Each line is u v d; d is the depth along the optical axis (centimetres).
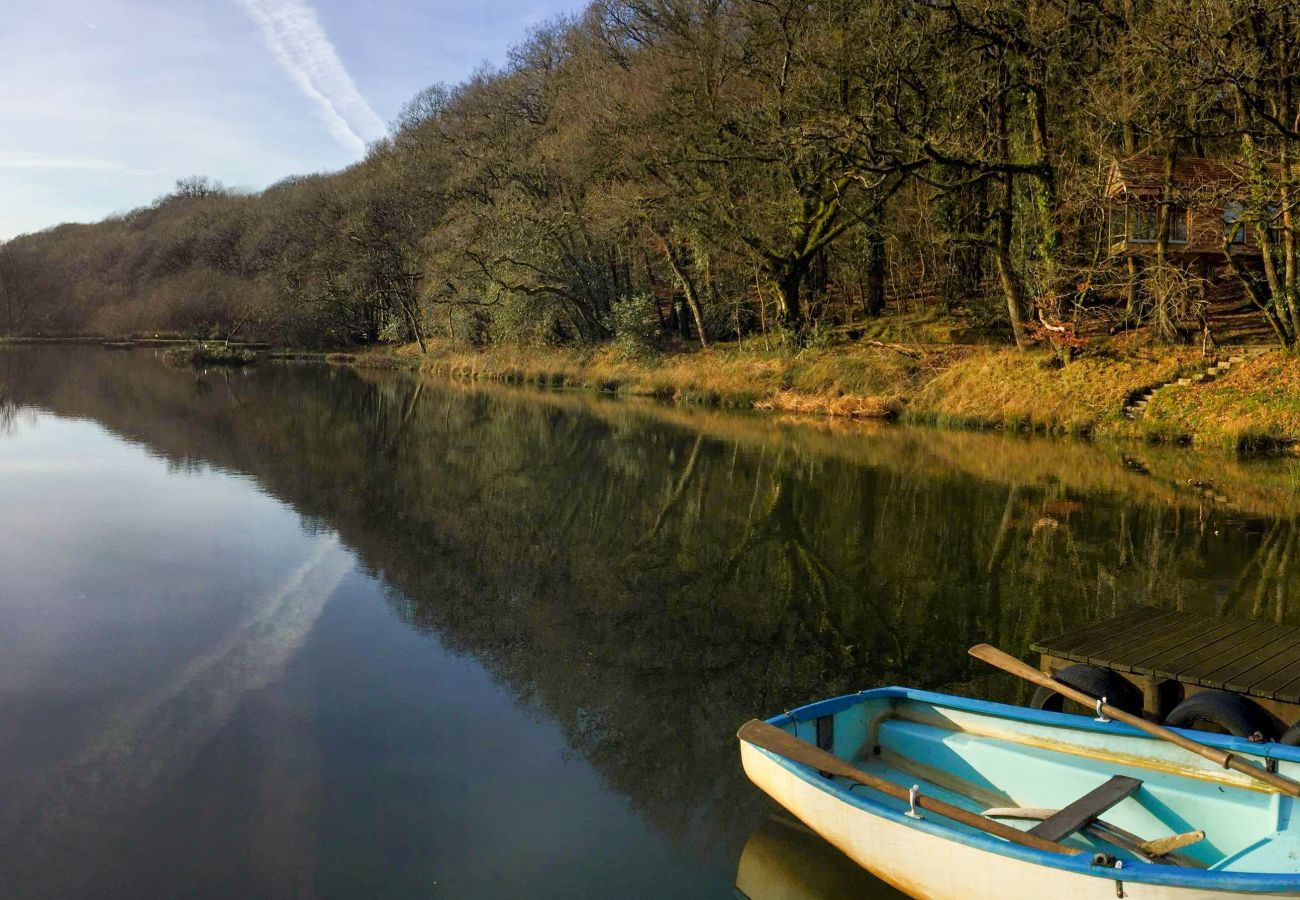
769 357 3192
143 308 7825
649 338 3878
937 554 1205
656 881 512
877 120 2505
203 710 714
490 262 4206
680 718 728
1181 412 2064
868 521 1395
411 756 654
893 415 2598
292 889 497
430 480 1756
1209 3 1970
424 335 5666
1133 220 2603
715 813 586
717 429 2467
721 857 537
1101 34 2466
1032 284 2581
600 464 1950
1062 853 394
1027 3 2400
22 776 607
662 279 4350
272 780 613
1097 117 2364
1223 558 1147
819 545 1263
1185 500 1477
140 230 10175
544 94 4494
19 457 1844
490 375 4275
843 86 2652
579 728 708
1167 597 1000
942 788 531
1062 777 498
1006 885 404
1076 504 1466
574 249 4078
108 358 5738
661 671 826
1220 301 2861
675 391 3284
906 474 1758
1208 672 611
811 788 473
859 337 3228
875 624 947
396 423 2644
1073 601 998
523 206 4000
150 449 2005
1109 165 2511
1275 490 1534
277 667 808
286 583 1054
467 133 5059
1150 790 471
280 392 3578
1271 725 576
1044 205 2481
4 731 667
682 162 3011
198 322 7244
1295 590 1012
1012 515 1402
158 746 654
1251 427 1886
